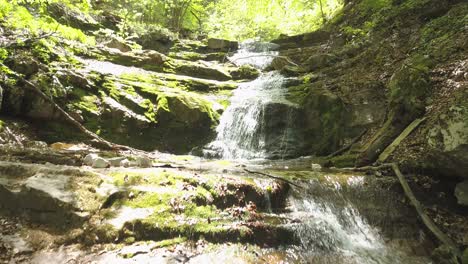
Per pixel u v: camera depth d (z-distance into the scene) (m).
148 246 3.67
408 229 5.26
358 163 7.22
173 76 11.17
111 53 11.25
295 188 5.38
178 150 9.10
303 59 13.10
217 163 7.49
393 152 6.77
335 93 9.42
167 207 4.14
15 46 8.28
